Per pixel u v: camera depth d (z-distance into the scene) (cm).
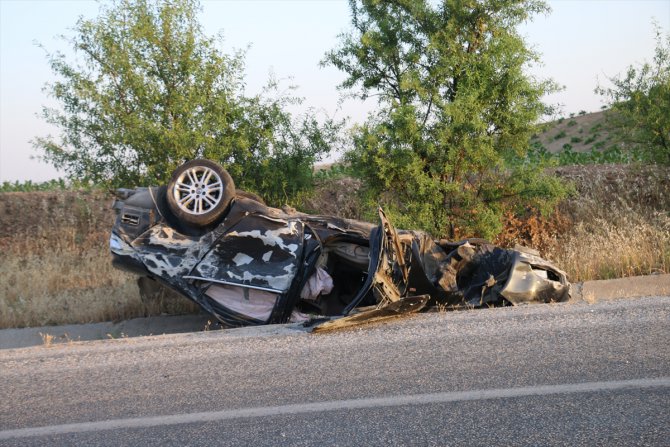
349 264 816
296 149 1154
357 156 1065
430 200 1076
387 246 733
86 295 1033
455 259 849
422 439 369
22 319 962
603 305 693
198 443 381
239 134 1134
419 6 1086
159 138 1051
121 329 919
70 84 1077
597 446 349
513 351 537
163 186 810
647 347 523
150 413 438
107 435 402
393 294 725
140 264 774
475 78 1070
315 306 809
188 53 1105
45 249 1366
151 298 975
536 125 1085
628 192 1369
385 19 1108
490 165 1075
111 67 1080
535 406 411
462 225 1093
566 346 541
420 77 1084
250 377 508
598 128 2525
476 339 582
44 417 443
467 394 439
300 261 770
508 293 813
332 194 1416
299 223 795
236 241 772
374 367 515
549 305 730
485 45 1090
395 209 1072
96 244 1407
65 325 951
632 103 1266
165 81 1113
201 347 618
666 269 1017
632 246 1087
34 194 1603
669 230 1175
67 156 1087
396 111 1042
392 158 1054
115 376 535
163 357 587
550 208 1109
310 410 425
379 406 425
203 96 1094
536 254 905
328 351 573
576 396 424
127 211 793
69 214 1522
